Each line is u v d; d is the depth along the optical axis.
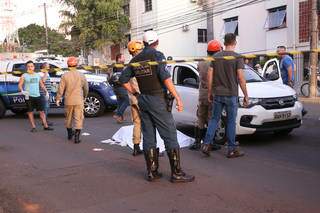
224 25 30.92
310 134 9.51
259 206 5.18
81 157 8.09
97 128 11.52
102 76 14.41
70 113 9.72
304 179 6.20
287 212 4.97
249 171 6.69
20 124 13.03
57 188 6.18
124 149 8.69
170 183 6.20
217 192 5.74
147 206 5.35
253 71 9.90
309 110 14.04
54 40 52.72
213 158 7.59
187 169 6.89
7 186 6.34
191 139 8.84
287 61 11.53
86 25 37.22
